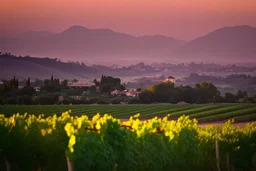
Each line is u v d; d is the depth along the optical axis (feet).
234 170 88.43
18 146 41.86
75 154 41.57
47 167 44.32
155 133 59.77
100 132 48.42
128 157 50.70
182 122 76.89
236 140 86.28
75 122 49.26
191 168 69.62
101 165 44.98
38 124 48.16
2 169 41.16
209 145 78.59
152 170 57.31
